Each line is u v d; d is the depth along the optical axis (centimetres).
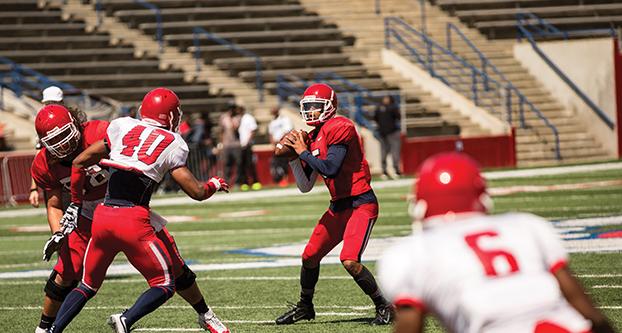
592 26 9406
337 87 8369
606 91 8281
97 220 1759
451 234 981
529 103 8175
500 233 984
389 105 7094
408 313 972
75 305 1792
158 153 1752
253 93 8294
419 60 8638
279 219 4775
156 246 1747
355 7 9419
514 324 955
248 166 6838
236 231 4344
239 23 8975
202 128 7112
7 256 3778
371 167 7562
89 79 8112
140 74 8362
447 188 998
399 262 982
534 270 971
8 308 2541
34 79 7950
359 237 2041
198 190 1767
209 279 2911
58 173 1938
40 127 1859
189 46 8706
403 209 4872
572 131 8350
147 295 1742
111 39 8600
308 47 8856
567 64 8494
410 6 9481
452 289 959
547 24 9188
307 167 2092
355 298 2473
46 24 8656
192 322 2231
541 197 5106
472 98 8456
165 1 9131
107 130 1802
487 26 9162
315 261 2112
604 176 6262
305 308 2142
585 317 980
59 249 1909
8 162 6519
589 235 3481
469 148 7769
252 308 2395
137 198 1753
